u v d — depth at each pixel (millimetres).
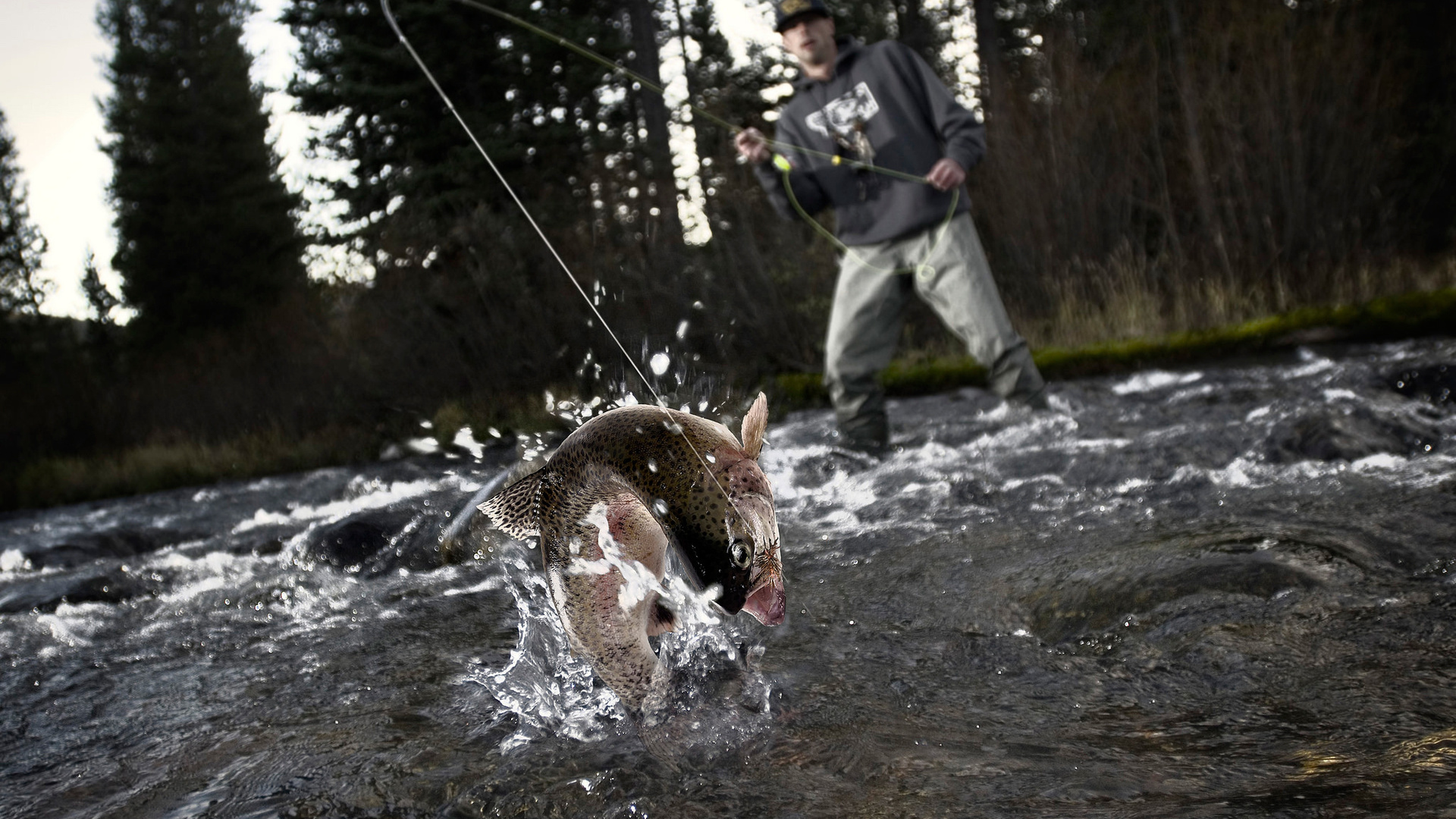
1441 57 13688
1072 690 2344
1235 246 12180
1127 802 1754
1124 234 12836
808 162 6562
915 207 6320
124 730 2807
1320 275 11414
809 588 3482
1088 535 3729
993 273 13203
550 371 11805
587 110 19688
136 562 5543
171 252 25141
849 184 6461
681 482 2041
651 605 2381
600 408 3787
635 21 17219
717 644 2688
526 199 16516
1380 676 2180
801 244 12789
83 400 15359
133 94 25516
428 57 17266
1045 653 2605
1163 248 12609
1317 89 12484
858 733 2209
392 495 7062
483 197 16625
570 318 11844
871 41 21797
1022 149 13227
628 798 1994
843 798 1909
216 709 2902
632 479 2100
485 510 2477
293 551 4969
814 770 2045
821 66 6406
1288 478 4230
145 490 12234
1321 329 9484
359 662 3203
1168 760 1921
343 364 13688
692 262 12531
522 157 17172
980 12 18875
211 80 25500
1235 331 9664
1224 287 11727
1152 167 13391
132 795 2340
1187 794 1759
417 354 12750
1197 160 12445
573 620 2217
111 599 4629
